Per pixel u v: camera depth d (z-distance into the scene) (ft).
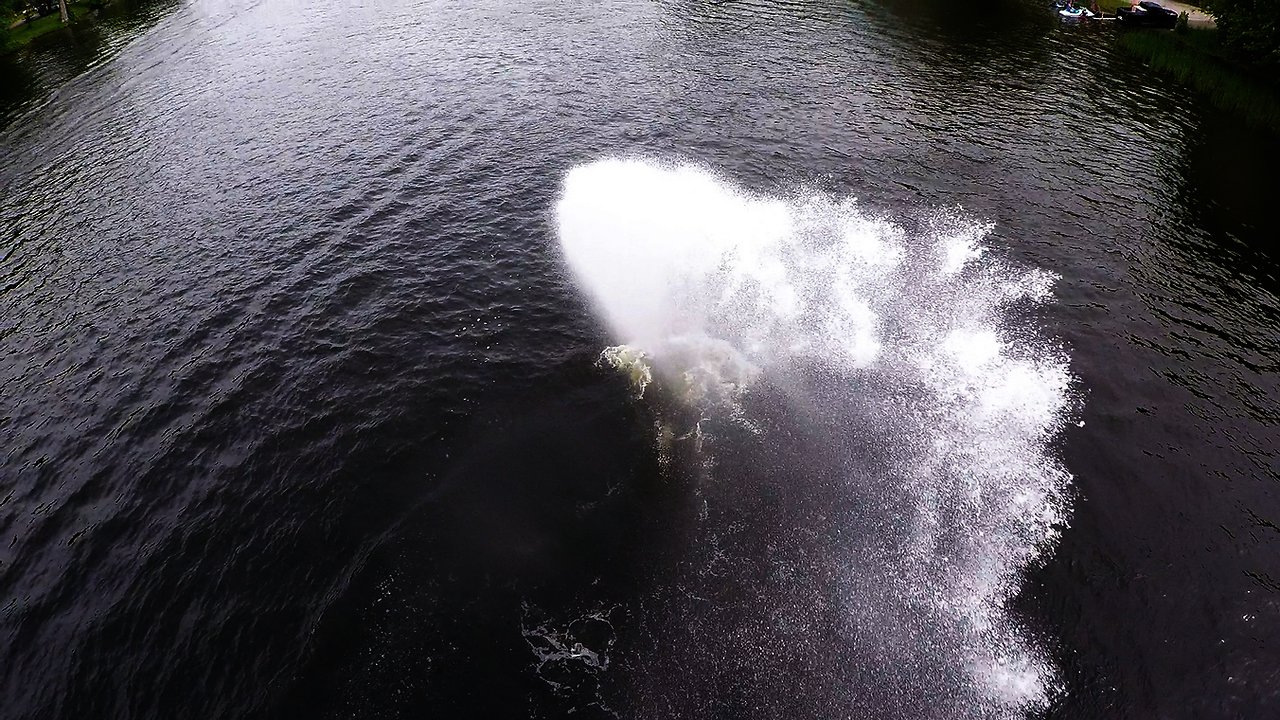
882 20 253.44
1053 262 134.82
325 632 79.46
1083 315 122.62
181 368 116.06
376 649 77.77
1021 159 167.73
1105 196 153.99
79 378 115.96
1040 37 239.50
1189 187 157.17
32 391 114.21
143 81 229.45
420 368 112.88
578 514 91.35
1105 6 263.29
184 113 203.21
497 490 94.32
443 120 186.39
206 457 100.94
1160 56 218.38
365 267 134.51
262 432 104.06
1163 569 85.05
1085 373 111.86
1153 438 101.24
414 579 84.23
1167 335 118.42
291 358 116.06
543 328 119.85
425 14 268.21
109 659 78.59
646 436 101.71
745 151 170.60
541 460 98.22
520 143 174.40
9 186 176.14
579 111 189.06
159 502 95.40
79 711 74.54
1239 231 143.13
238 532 90.74
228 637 79.71
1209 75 204.74
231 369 115.03
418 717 72.18
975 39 237.45
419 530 89.61
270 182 164.04
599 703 73.51
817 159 167.43
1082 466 97.71
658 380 110.32
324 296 128.26
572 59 221.87
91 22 296.92
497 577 84.23
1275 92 195.52
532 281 129.90
